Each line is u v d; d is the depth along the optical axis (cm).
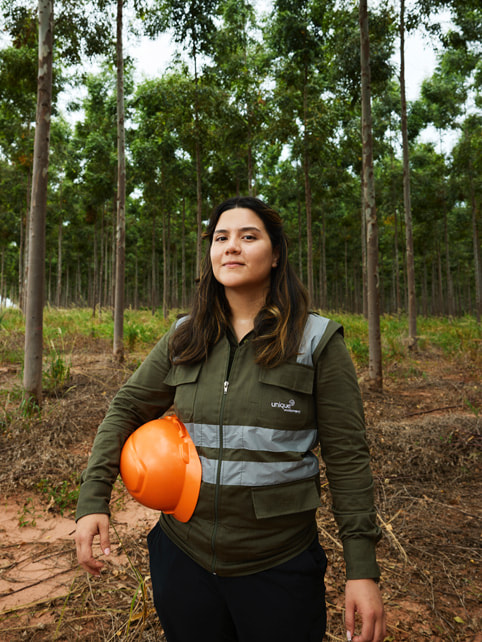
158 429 110
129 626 204
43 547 274
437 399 624
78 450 411
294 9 1282
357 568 94
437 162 2297
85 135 1948
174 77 1378
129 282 4419
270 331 104
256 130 1517
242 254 107
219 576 100
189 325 114
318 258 3322
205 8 1052
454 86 1905
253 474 97
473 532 291
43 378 596
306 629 98
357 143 1664
